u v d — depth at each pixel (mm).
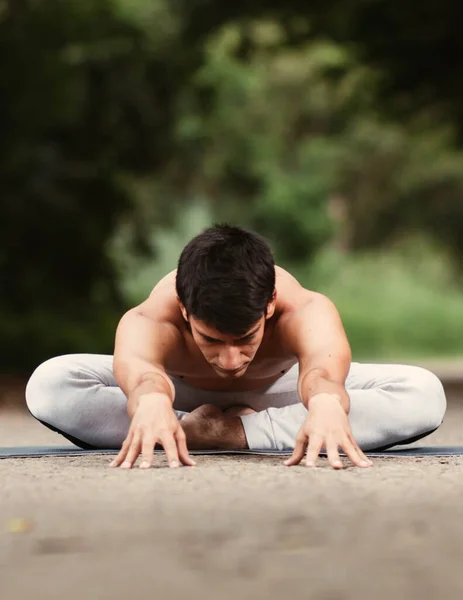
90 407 4578
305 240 39156
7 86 18766
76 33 19422
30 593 1898
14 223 19266
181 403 4648
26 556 2244
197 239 3734
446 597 1839
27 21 18844
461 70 16453
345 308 38562
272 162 37656
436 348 32344
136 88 20156
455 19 15492
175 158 25266
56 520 2707
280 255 39469
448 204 41188
